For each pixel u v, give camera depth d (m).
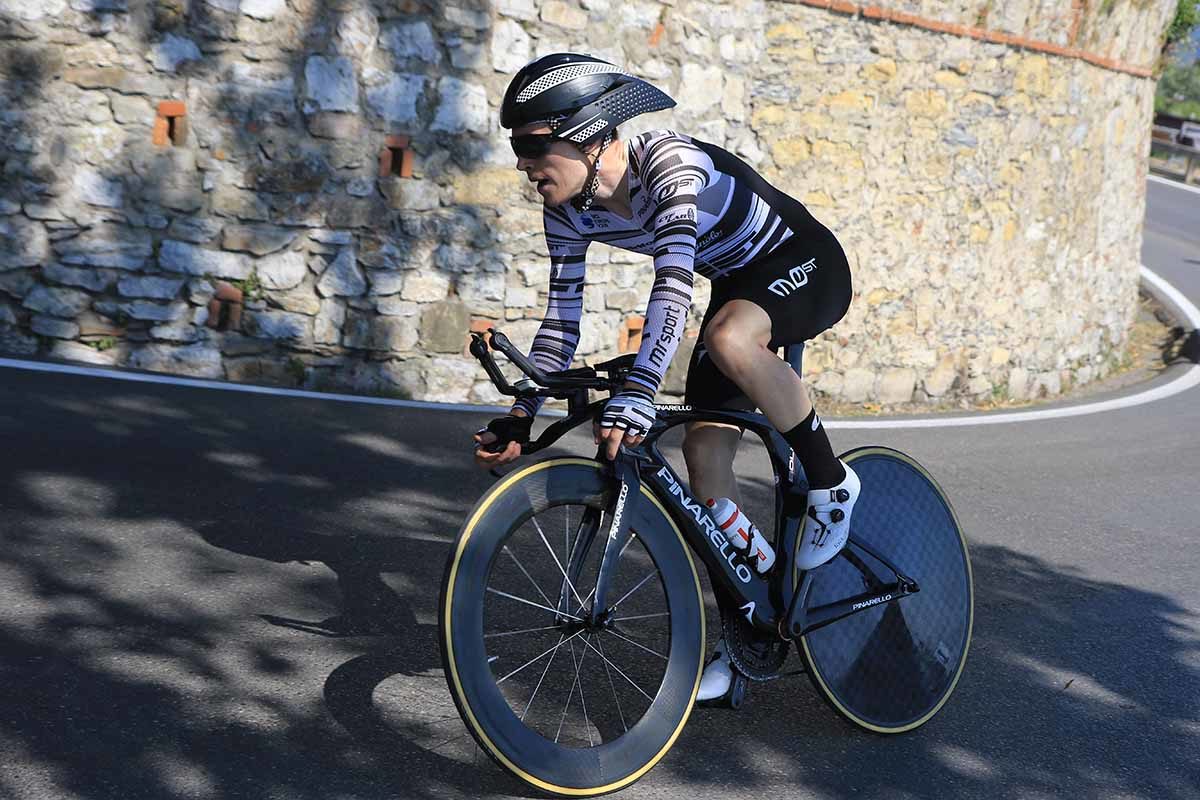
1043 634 3.95
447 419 6.16
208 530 4.01
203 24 6.35
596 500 2.66
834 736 3.03
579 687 3.12
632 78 2.67
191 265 6.49
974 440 7.32
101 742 2.58
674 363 7.99
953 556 3.36
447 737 2.78
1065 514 5.57
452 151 6.92
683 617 2.76
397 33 6.69
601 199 2.71
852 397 8.87
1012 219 9.77
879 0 8.52
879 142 8.74
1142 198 12.27
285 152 6.56
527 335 7.29
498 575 3.87
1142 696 3.48
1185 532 5.41
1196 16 19.14
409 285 6.90
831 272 2.94
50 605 3.28
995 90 9.39
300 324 6.72
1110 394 10.15
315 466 4.94
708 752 2.87
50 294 6.32
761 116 8.23
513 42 7.00
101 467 4.50
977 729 3.16
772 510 5.18
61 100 6.21
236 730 2.70
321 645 3.22
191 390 5.98
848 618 3.11
